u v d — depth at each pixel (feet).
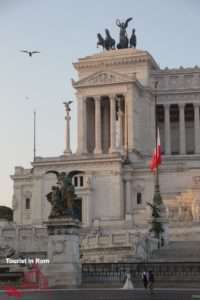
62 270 379.35
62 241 382.22
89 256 598.34
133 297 327.67
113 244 595.88
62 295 336.29
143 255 555.28
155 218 628.28
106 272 413.18
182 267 410.31
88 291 354.13
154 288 376.89
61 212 384.88
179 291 352.69
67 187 388.37
